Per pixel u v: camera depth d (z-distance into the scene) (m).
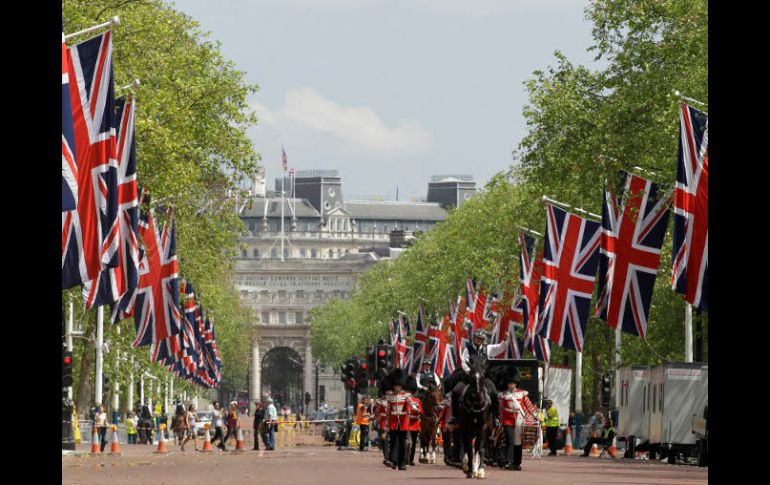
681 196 136.88
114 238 122.50
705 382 174.50
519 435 135.50
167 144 198.62
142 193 186.25
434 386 158.88
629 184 162.25
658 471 141.00
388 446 144.12
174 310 186.12
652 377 187.25
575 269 185.88
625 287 162.12
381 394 143.75
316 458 188.12
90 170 119.56
